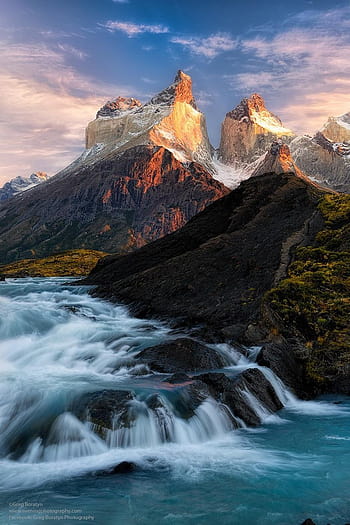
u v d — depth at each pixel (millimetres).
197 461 11828
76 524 8781
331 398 18578
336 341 21406
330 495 9969
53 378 16938
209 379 16250
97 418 12672
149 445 12641
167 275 34312
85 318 28781
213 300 28469
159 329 25594
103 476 10945
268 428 14680
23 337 23609
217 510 9328
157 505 9555
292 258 30297
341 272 27000
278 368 19109
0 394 14633
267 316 22484
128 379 16812
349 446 12992
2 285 49031
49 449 12016
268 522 8844
